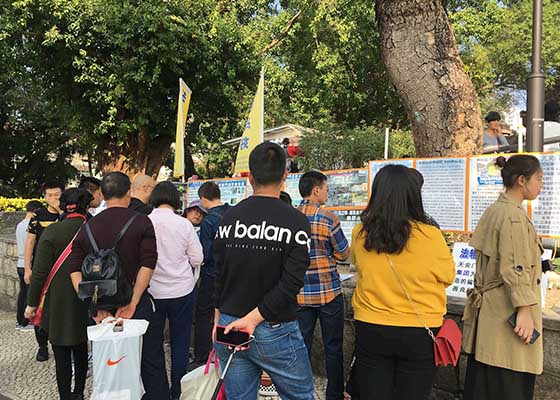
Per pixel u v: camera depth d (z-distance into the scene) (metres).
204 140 16.27
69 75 14.90
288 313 2.26
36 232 4.98
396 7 4.71
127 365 2.95
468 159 3.66
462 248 3.69
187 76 14.53
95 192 4.57
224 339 2.19
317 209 3.46
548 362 3.07
